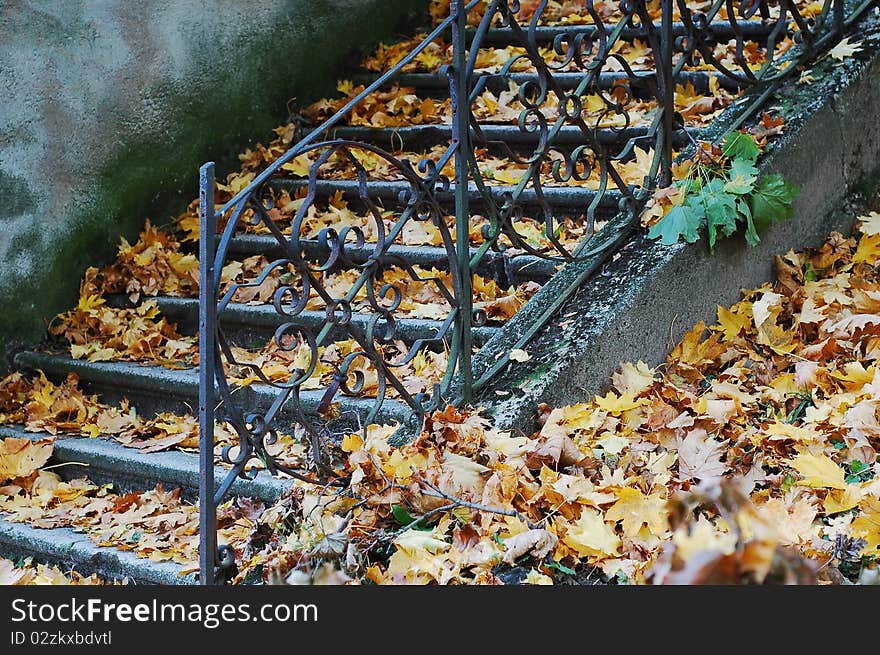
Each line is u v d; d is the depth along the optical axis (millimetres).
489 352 3770
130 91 5125
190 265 5070
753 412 3619
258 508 3564
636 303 3795
